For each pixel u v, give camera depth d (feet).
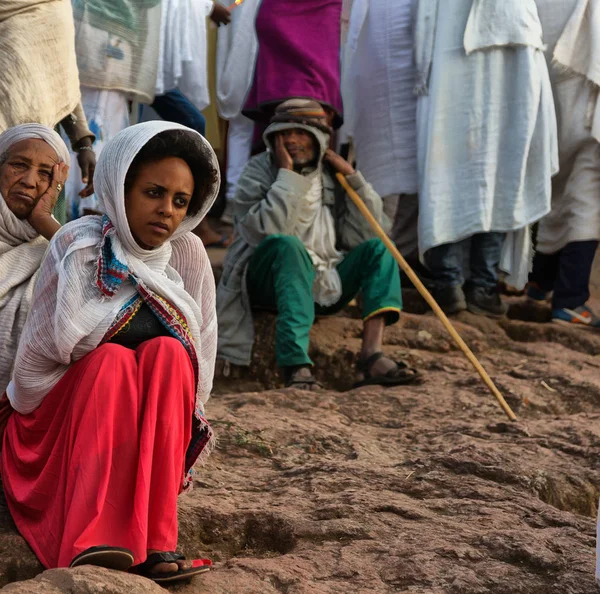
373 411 15.93
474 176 21.83
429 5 22.38
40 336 8.45
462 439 13.88
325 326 20.74
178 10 22.13
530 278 24.67
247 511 10.18
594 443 13.92
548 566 9.11
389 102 23.25
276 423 14.02
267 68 19.76
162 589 7.64
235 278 19.22
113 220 8.57
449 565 9.04
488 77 21.81
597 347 21.68
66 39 14.02
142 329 8.74
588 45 22.44
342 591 8.41
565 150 23.06
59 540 8.16
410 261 24.47
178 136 8.50
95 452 7.91
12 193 10.39
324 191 19.30
